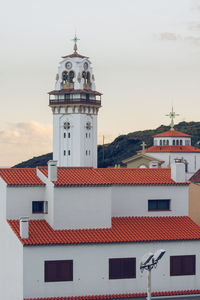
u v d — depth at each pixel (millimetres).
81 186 85375
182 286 86000
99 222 86250
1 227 90750
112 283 83750
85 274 82938
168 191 92438
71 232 84688
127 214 91250
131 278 84312
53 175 86000
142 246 84688
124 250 84125
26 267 81062
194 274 86312
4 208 88750
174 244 85688
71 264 82562
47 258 81688
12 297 85938
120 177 93188
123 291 84062
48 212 86812
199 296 86000
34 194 88312
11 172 91562
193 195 104500
